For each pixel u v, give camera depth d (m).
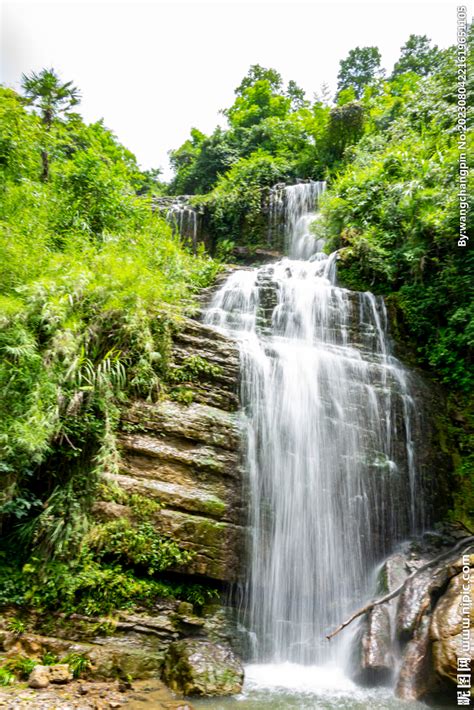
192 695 4.29
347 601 6.55
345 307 10.04
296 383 7.75
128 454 5.96
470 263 9.80
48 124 11.08
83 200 10.12
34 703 3.68
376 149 17.25
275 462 6.95
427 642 4.92
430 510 7.88
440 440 8.60
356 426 7.87
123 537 5.37
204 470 6.21
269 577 6.21
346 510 7.22
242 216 18.81
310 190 17.91
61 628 4.74
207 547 5.73
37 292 5.85
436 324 10.19
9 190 8.28
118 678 4.47
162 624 5.12
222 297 10.66
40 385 5.32
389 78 31.45
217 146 25.91
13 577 4.89
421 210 10.70
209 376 7.14
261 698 4.55
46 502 5.42
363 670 5.04
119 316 6.67
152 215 12.48
